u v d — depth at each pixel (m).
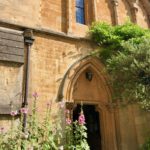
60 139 7.79
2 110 7.68
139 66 8.98
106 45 11.13
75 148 6.30
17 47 8.64
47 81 9.23
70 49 10.23
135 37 11.12
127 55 9.60
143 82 9.03
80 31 11.05
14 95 8.07
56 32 10.03
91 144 12.34
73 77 9.92
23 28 9.29
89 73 10.66
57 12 10.70
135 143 10.38
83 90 10.42
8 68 8.26
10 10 9.34
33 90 8.80
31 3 9.94
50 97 9.10
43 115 8.72
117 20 12.59
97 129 12.31
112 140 10.24
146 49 9.28
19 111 7.94
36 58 9.26
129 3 13.83
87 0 12.13
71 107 9.54
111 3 12.96
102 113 10.72
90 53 10.68
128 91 9.18
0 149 5.76
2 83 8.00
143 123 10.22
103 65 10.85
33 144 6.07
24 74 8.74
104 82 10.84
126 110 10.75
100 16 12.17
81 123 6.39
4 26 8.95
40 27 9.81
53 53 9.73
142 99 8.95
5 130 7.54
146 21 14.20
